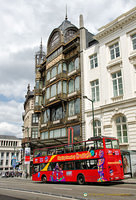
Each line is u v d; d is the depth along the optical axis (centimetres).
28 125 4891
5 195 1134
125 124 2211
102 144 1559
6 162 9888
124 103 2214
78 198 925
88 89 2781
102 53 2628
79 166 1717
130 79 2214
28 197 1031
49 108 3559
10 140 10844
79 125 2777
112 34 2527
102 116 2450
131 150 1969
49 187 1535
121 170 1595
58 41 3506
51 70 3584
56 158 2003
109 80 2466
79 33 3178
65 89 3181
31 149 4225
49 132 3419
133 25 2295
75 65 3127
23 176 4397
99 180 1512
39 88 4162
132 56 2236
